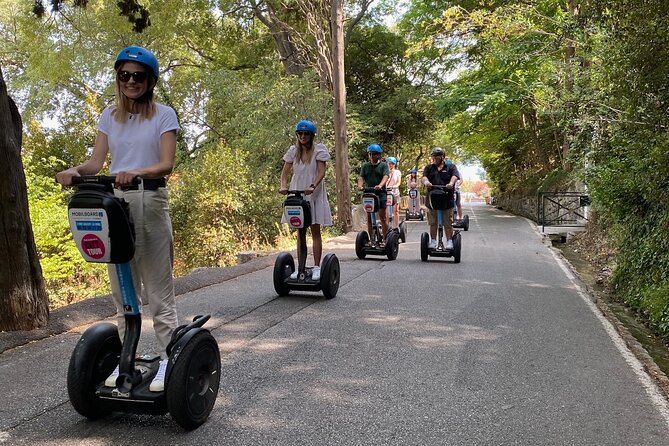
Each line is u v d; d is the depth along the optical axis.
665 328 6.44
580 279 9.49
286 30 22.86
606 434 3.61
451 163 11.32
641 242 8.56
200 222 16.33
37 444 3.38
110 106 3.71
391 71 29.66
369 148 11.47
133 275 3.68
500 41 18.23
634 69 6.83
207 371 3.67
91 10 21.17
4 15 26.47
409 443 3.45
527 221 23.05
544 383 4.49
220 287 8.45
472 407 3.99
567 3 18.47
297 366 4.82
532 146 32.00
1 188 5.52
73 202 3.17
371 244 11.41
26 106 26.08
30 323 5.72
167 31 22.86
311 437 3.51
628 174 8.63
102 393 3.47
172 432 3.55
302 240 7.57
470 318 6.56
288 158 7.64
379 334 5.83
